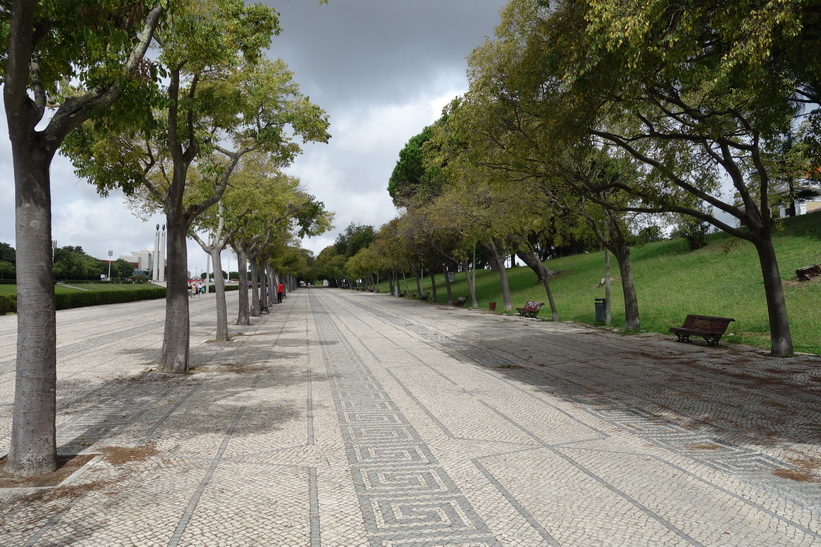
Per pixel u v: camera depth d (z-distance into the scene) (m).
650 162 11.43
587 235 20.38
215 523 3.93
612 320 21.09
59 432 6.41
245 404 7.92
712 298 20.92
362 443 5.97
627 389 9.00
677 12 7.23
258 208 16.97
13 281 72.25
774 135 9.99
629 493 4.52
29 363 5.05
